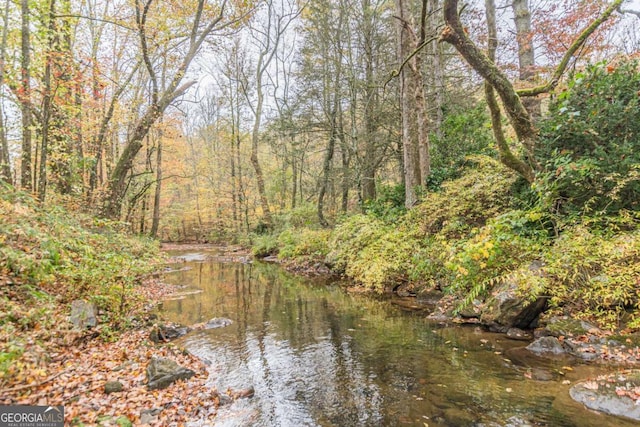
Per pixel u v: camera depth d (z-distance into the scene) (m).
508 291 5.48
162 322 6.19
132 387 3.71
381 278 8.38
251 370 4.46
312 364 4.61
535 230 5.96
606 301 4.68
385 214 11.82
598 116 5.62
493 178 7.79
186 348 5.26
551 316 5.15
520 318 5.30
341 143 17.77
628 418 2.88
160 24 10.57
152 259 9.29
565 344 4.47
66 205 9.36
